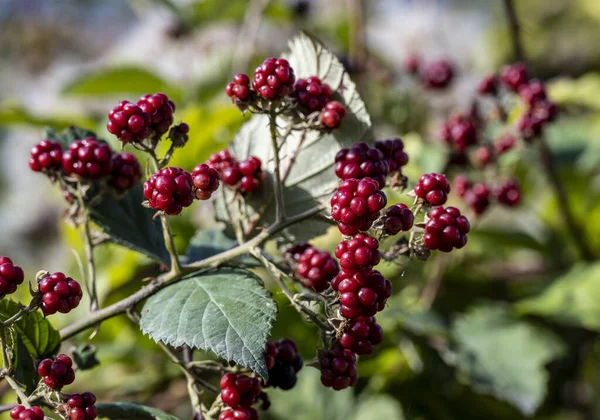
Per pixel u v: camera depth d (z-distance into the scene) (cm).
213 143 69
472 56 124
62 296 46
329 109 49
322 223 51
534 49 142
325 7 108
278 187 49
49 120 74
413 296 73
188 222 73
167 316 46
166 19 96
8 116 73
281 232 52
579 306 67
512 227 87
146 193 46
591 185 86
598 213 82
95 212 52
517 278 81
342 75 51
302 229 52
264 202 52
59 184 51
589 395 80
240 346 45
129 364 68
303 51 51
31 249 129
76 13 142
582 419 80
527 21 140
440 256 68
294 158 52
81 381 69
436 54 107
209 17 93
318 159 52
